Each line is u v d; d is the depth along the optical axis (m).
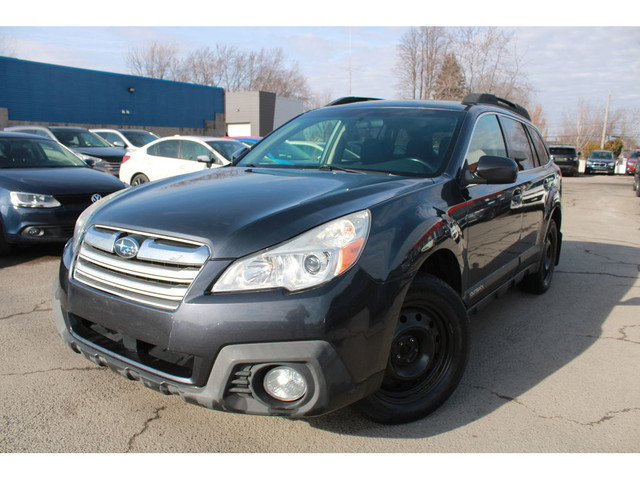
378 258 2.25
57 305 2.67
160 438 2.46
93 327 2.51
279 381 2.13
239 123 38.97
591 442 2.51
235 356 2.06
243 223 2.25
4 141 6.67
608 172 32.88
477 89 32.50
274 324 2.05
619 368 3.38
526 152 4.43
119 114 31.88
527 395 2.98
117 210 2.59
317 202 2.40
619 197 16.89
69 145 12.24
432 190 2.79
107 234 2.45
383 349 2.27
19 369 3.10
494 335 3.93
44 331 3.69
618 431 2.62
